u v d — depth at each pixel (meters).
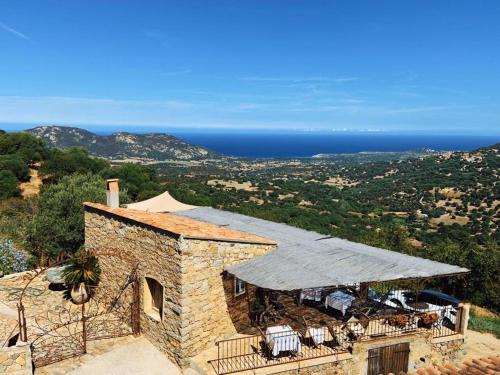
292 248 13.71
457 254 24.20
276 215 54.66
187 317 10.97
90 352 11.54
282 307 13.84
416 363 12.56
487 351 14.60
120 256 13.27
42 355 11.14
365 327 12.29
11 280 17.06
